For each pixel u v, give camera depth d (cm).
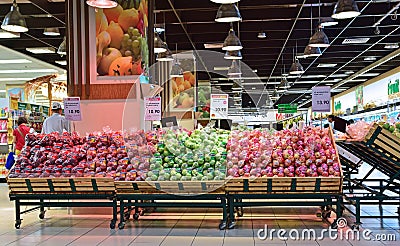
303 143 566
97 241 499
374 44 1522
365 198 537
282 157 555
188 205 560
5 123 1402
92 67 695
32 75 2072
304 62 1856
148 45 743
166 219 626
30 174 585
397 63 1797
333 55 1719
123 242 491
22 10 1087
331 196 545
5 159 1395
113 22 698
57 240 509
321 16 1145
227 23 1245
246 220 610
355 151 696
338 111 2992
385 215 636
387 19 1251
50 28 1180
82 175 575
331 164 548
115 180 562
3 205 812
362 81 2394
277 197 549
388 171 677
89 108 692
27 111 1427
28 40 1360
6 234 546
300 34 1348
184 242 486
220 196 554
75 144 623
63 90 1678
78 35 693
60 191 582
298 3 1067
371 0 1053
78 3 693
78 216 669
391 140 566
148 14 746
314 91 741
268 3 1070
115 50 697
